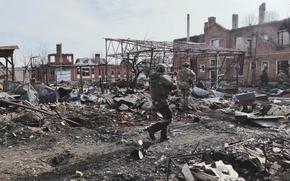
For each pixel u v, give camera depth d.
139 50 28.81
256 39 42.38
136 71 29.94
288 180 6.40
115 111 14.75
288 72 39.25
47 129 10.88
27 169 7.23
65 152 8.56
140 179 6.50
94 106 16.55
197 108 15.89
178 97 15.82
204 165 6.32
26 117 11.70
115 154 8.27
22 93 17.94
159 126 9.38
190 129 11.34
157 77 9.32
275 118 12.27
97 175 6.77
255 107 14.93
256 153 7.39
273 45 40.78
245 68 42.78
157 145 9.05
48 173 7.01
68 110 14.80
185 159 7.47
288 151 7.71
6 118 12.07
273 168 6.81
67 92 20.61
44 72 39.91
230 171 6.31
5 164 7.58
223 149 7.83
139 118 13.37
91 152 8.55
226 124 12.11
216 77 31.89
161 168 7.05
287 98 22.36
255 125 11.93
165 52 29.20
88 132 10.73
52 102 18.75
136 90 23.62
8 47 27.08
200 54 33.34
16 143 9.38
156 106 9.41
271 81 40.31
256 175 6.61
